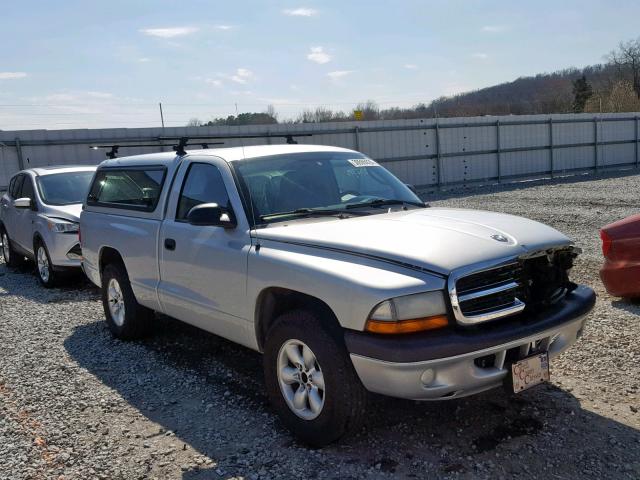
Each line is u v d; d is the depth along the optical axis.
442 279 3.36
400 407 4.28
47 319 7.23
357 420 3.60
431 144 23.20
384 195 4.97
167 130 17.53
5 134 15.03
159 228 5.23
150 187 5.55
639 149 30.34
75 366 5.48
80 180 10.16
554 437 3.76
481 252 3.53
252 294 4.14
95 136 16.31
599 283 7.43
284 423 3.94
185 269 4.86
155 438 4.02
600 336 5.47
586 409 4.12
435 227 3.92
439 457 3.60
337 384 3.53
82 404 4.61
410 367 3.26
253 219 4.34
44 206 9.35
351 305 3.41
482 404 4.26
